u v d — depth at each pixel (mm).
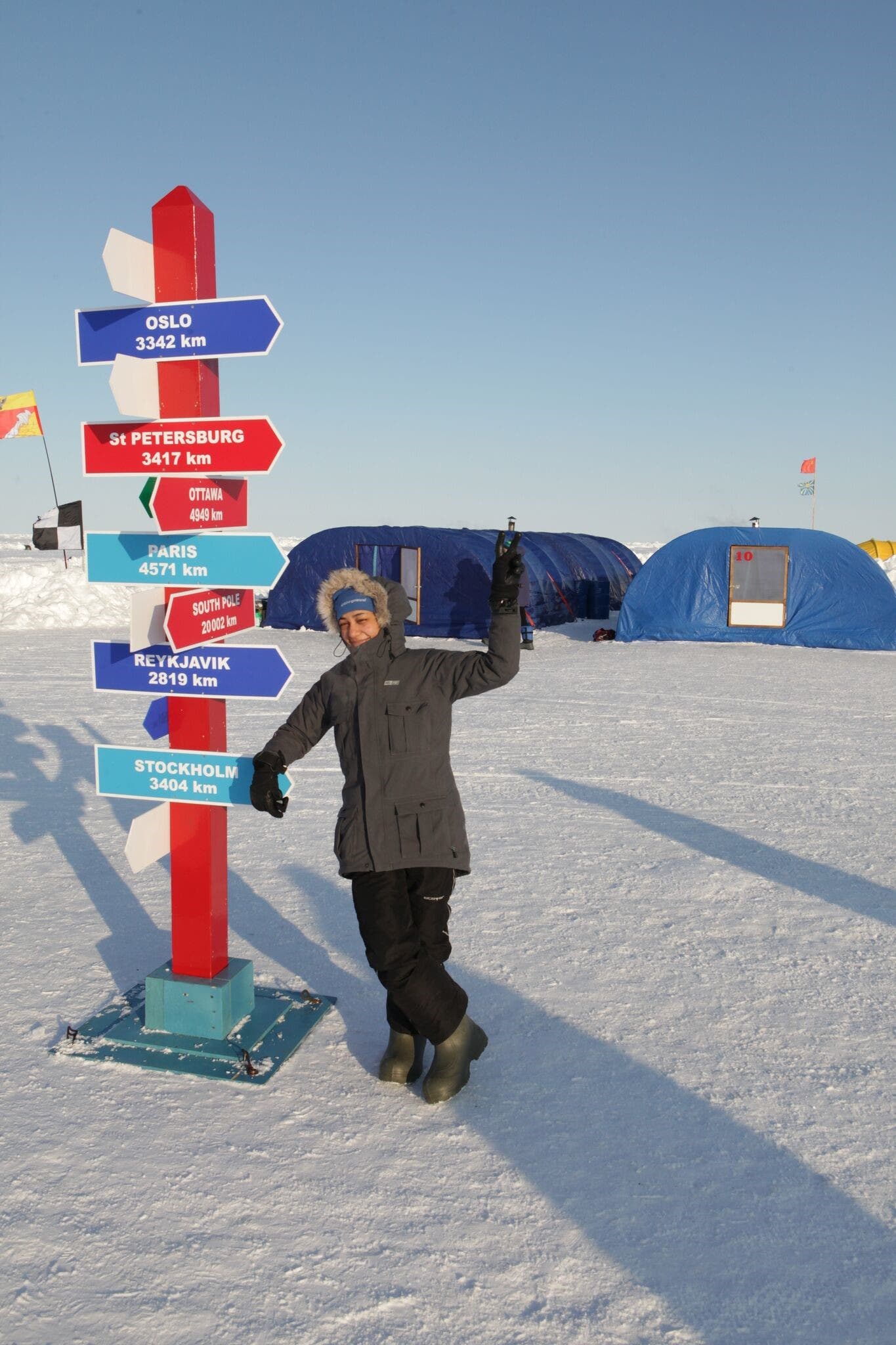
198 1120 3215
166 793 3752
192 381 3658
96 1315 2348
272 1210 2746
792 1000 4113
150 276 3678
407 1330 2318
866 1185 2881
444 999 3264
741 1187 2863
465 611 20547
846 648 19078
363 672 3385
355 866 3279
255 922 5031
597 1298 2430
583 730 10500
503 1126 3188
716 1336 2311
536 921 4988
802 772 8570
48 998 4121
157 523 3414
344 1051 3709
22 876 5789
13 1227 2656
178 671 3768
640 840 6465
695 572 20125
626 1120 3219
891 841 6477
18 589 22719
